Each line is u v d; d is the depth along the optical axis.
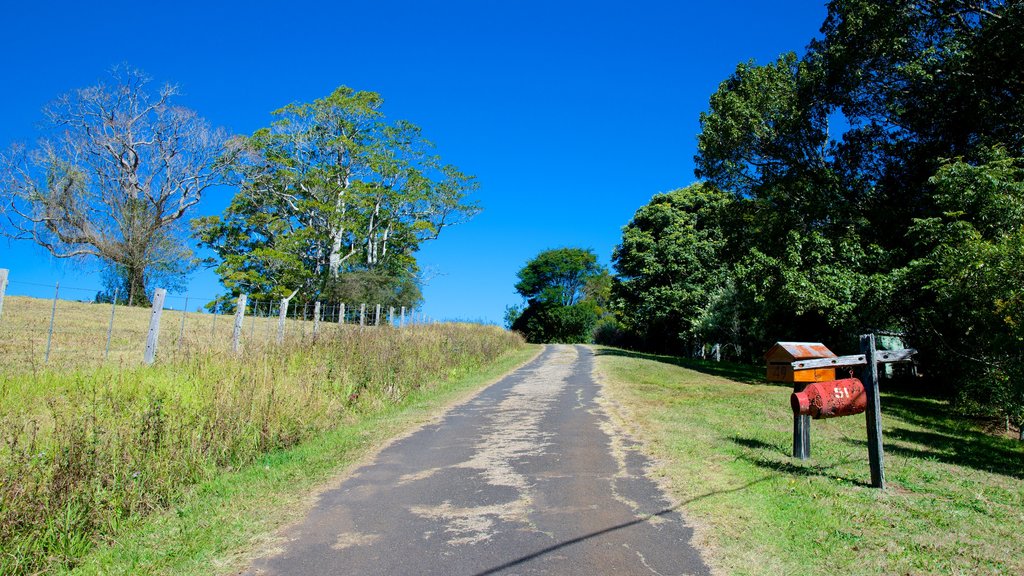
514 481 6.52
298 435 8.59
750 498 5.71
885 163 21.59
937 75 19.08
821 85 22.16
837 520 5.12
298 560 4.48
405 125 49.66
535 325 68.06
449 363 18.62
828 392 6.50
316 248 46.41
